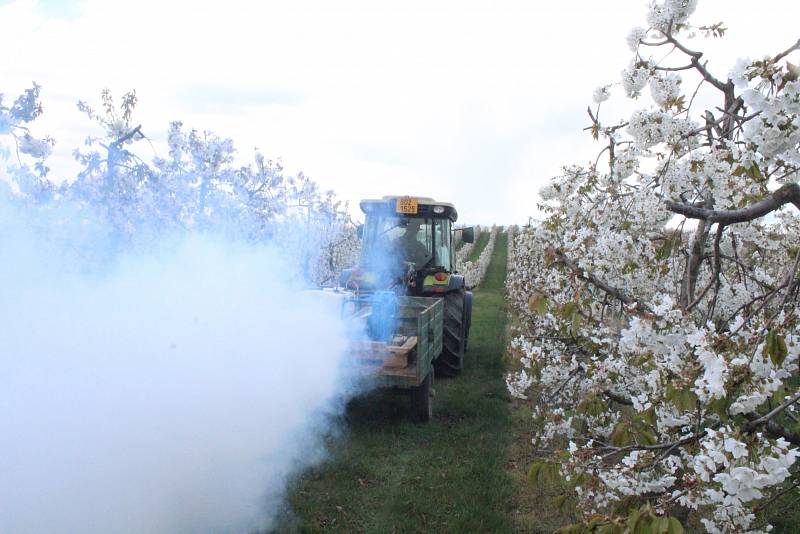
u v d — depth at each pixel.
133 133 4.65
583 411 3.45
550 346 4.35
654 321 2.50
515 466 4.92
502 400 6.82
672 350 2.47
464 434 5.57
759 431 2.18
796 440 2.56
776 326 2.06
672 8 3.18
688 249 4.52
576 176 4.37
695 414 2.54
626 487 2.60
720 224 3.03
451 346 7.70
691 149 3.52
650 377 2.54
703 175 3.31
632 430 2.77
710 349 2.17
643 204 3.57
